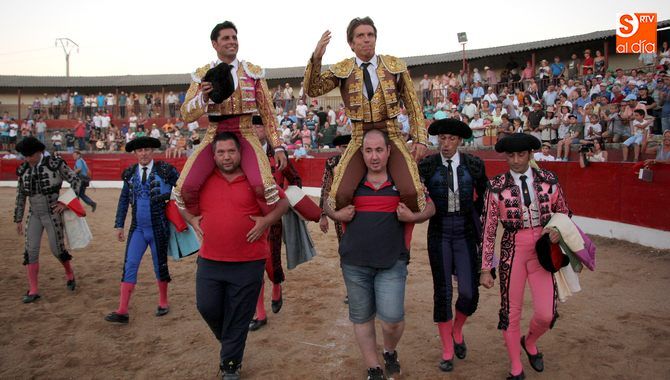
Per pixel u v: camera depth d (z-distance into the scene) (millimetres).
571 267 3127
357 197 2969
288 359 3598
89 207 13164
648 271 5680
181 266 6559
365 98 3000
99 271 6309
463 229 3373
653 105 9602
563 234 2939
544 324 3096
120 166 19891
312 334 4059
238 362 3182
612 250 6770
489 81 16719
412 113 3062
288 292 5246
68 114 26156
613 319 4238
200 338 4035
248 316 3180
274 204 3070
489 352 3660
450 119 3309
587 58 14500
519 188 3145
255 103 3162
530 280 3164
